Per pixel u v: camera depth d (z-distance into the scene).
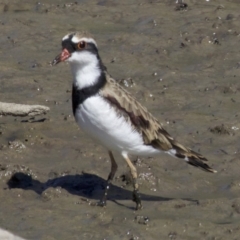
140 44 19.19
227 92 16.84
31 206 12.20
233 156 14.14
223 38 19.41
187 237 11.32
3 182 13.09
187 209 12.16
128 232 11.36
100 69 11.69
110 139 11.74
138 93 16.69
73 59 11.52
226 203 12.26
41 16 21.16
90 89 11.55
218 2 21.84
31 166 13.60
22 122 15.35
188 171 13.59
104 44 19.28
